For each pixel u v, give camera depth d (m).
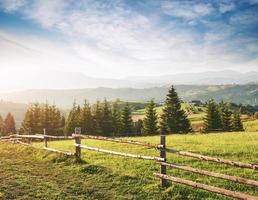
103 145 26.62
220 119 86.38
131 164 17.05
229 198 11.61
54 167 17.50
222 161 10.95
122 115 86.38
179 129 78.50
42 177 15.28
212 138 30.22
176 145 24.58
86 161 17.91
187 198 11.84
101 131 84.81
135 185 13.58
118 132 86.19
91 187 13.62
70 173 15.98
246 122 115.25
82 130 84.12
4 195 12.28
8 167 17.62
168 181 13.37
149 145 13.77
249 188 12.60
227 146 22.78
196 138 30.88
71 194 12.70
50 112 91.50
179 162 17.38
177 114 78.81
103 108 86.12
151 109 81.44
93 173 15.68
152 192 12.62
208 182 13.44
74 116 87.06
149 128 80.69
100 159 18.83
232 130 90.12
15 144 27.84
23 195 12.41
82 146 17.84
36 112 90.81
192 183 11.76
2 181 14.38
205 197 11.80
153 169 15.86
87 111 85.50
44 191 12.98
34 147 23.59
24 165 18.25
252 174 14.55
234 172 14.98
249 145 22.91
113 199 12.18
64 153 19.23
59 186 13.74
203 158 11.60
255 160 17.69
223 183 13.24
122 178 14.51
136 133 93.38
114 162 17.70
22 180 14.62
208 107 86.44
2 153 23.67
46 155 20.39
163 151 13.17
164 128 79.12
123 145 25.75
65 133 85.81
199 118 149.38
